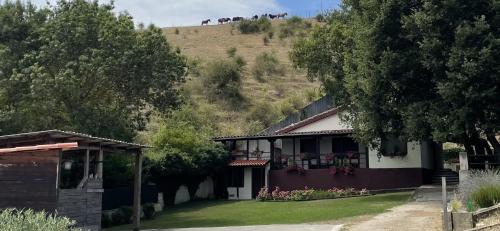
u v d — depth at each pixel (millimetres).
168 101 27047
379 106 22219
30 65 24391
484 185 14258
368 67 21703
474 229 11766
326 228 15305
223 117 57406
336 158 32000
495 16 19141
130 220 23250
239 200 32125
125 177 24875
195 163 31125
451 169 34062
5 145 16188
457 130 19219
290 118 40906
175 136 31641
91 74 23953
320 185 31500
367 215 18031
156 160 28375
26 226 7188
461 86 18625
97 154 19031
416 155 29859
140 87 25422
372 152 30844
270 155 33531
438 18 19469
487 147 23844
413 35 20422
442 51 19531
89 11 25156
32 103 23844
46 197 15125
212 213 24453
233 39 95375
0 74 24359
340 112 28875
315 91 64062
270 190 32656
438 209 18031
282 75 74125
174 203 30844
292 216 19938
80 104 24672
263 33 97562
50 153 15344
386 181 30156
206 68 67812
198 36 98812
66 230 7695
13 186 15320
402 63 20625
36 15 26656
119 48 25031
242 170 34094
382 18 21250
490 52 18219
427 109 20594
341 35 28078
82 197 16812
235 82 66062
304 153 33062
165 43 26672
